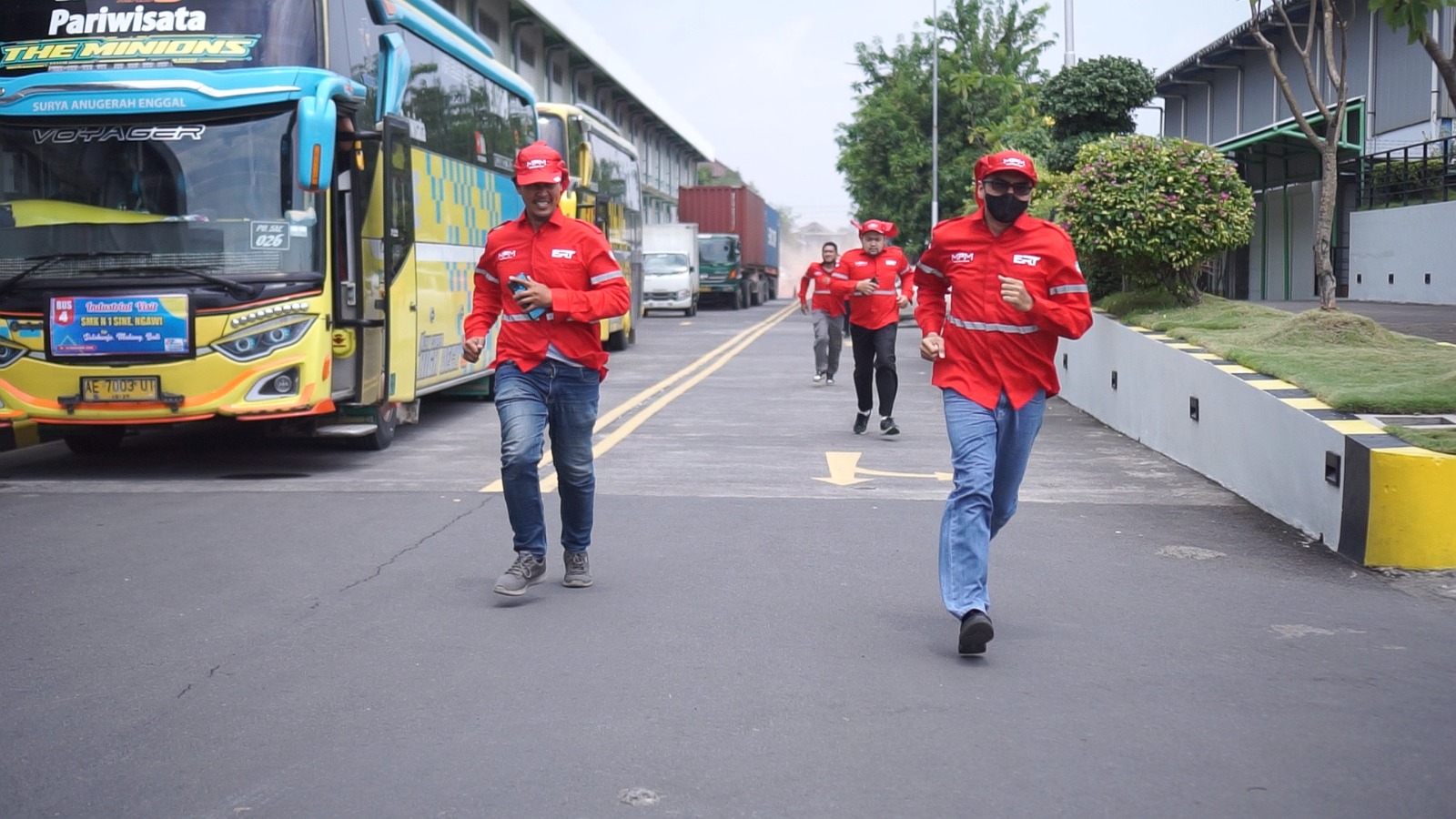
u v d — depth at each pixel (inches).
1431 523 276.4
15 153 406.6
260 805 153.8
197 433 527.2
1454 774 162.7
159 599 253.9
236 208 403.9
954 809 151.8
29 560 289.1
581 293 246.4
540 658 213.2
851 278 490.9
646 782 160.2
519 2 1502.2
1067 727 179.8
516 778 161.6
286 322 402.0
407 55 470.3
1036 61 1802.4
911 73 1813.5
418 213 500.4
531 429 248.5
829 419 555.8
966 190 1744.6
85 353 397.7
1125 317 557.6
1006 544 302.2
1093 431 519.2
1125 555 291.1
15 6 417.1
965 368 219.9
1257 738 175.2
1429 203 1019.3
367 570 278.1
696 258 1744.6
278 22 416.2
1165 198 560.7
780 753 169.8
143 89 402.9
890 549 295.9
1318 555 292.2
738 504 351.3
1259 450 349.1
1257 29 496.1
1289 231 1326.3
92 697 194.7
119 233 402.6
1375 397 322.7
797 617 237.9
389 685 199.3
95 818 150.6
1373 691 195.9
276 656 215.2
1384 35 1189.1
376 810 152.1
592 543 302.2
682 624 233.3
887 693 195.0
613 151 1051.9
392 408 479.2
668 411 583.5
